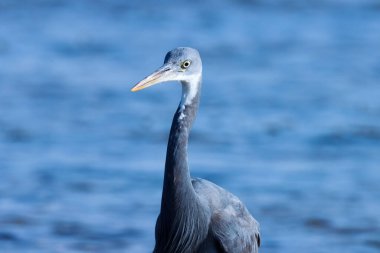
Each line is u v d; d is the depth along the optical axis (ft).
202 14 102.94
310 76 77.51
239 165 54.29
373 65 81.30
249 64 81.71
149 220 45.37
